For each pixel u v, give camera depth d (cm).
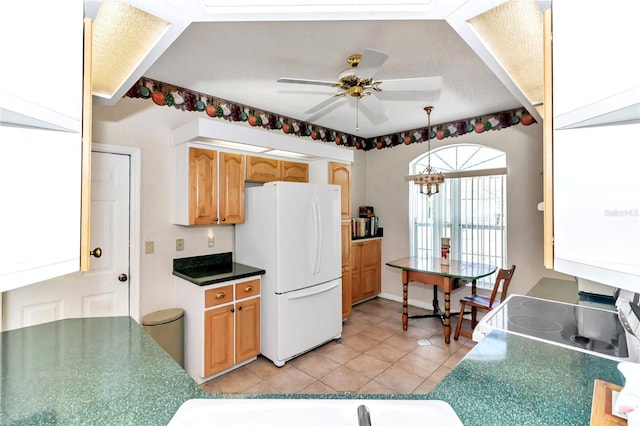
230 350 264
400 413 87
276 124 367
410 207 455
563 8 73
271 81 273
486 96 313
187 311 268
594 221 70
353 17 99
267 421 87
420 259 394
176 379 106
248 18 99
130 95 261
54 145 78
